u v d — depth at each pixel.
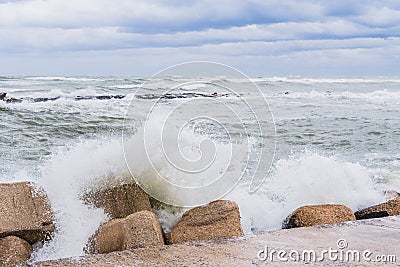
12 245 4.12
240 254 3.58
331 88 35.12
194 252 3.63
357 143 11.66
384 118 16.81
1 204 4.45
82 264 3.42
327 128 13.83
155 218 4.19
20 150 9.09
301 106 20.00
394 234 4.06
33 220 4.42
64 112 13.59
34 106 14.57
